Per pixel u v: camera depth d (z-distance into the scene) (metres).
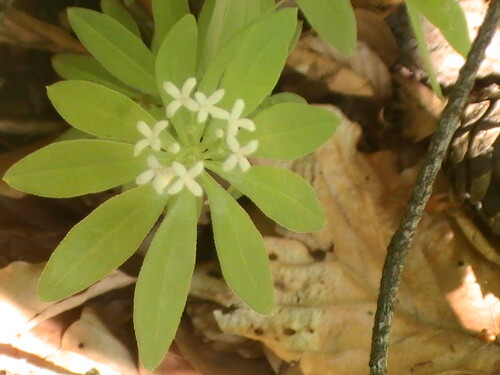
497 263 0.17
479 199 0.17
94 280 0.10
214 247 0.16
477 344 0.16
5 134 0.16
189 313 0.16
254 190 0.11
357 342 0.16
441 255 0.17
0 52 0.16
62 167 0.10
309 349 0.16
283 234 0.16
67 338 0.15
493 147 0.17
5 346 0.15
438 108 0.18
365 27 0.18
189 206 0.11
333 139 0.16
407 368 0.16
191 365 0.16
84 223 0.10
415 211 0.12
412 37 0.18
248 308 0.16
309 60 0.17
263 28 0.10
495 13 0.11
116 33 0.12
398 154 0.17
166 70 0.10
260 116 0.10
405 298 0.16
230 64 0.10
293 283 0.16
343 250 0.16
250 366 0.16
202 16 0.13
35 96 0.16
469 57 0.11
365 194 0.17
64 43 0.16
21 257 0.15
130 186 0.13
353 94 0.18
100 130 0.10
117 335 0.15
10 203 0.15
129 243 0.11
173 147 0.10
